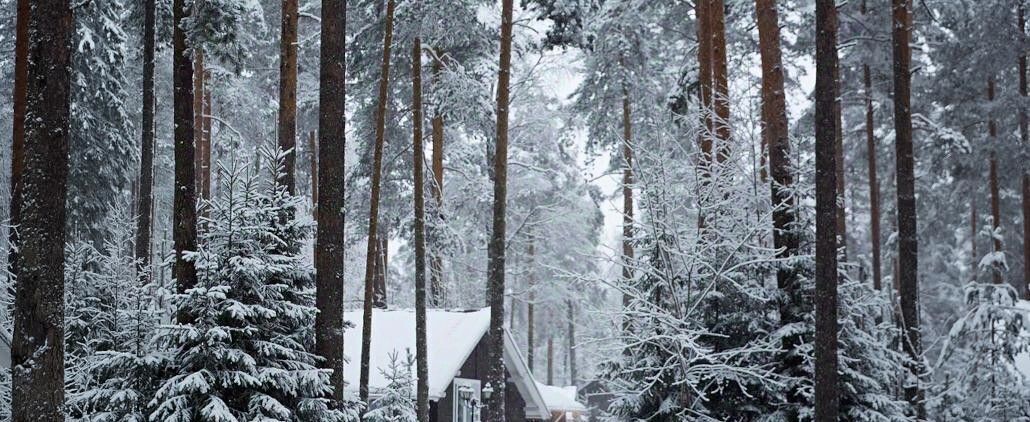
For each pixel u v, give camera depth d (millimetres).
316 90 28750
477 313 26359
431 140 30078
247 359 11133
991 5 29219
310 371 11703
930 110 32125
